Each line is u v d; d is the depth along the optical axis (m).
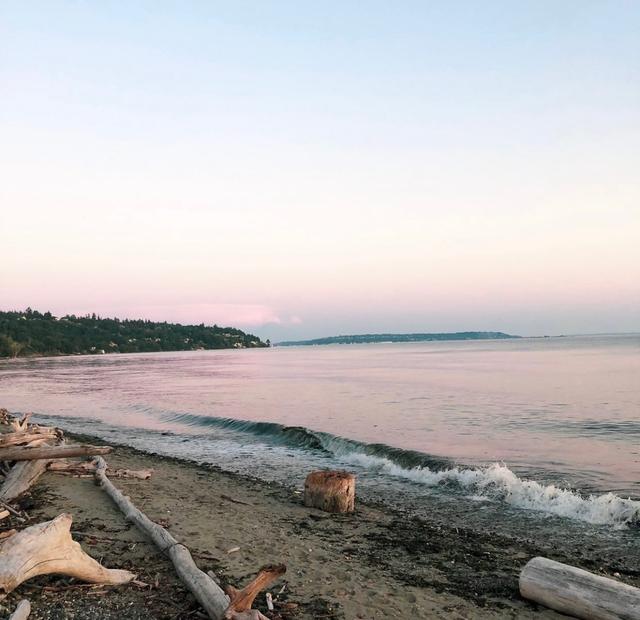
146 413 27.84
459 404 27.92
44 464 10.85
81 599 5.22
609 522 9.96
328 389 38.84
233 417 24.66
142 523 7.62
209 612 4.95
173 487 11.55
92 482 10.71
